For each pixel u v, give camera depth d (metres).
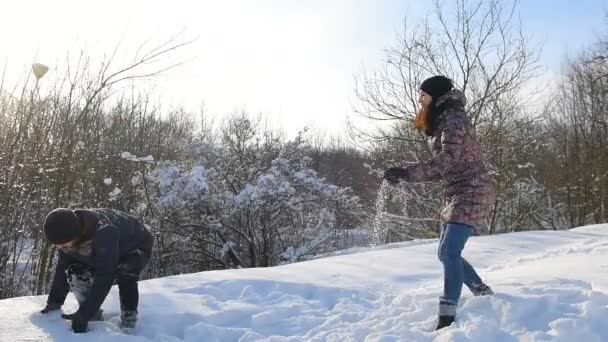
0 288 7.14
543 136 17.09
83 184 9.48
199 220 13.19
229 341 3.59
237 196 12.38
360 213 15.14
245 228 13.31
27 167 7.54
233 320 3.99
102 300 3.41
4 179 7.33
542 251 7.09
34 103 7.74
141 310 4.04
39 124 7.76
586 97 20.56
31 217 7.76
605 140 19.31
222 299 4.50
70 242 3.29
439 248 3.67
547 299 3.50
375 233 15.09
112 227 3.45
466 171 3.62
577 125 20.45
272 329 3.84
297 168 14.08
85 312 3.39
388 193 14.73
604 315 3.18
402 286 4.88
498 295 3.68
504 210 15.82
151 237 3.90
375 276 5.24
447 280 3.54
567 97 20.81
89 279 3.58
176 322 3.87
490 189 3.69
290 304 4.29
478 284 3.85
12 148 7.46
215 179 13.73
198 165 13.10
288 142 14.34
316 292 4.67
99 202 10.80
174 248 13.55
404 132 14.49
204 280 4.96
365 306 4.31
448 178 3.67
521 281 4.25
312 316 4.04
